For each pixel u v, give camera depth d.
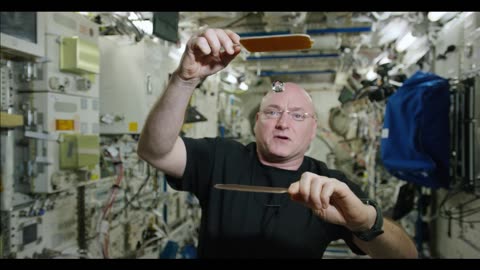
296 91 1.50
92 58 2.34
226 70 5.22
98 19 2.91
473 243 2.43
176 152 1.35
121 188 3.01
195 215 4.53
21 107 2.08
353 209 0.90
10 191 1.92
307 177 0.86
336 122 6.56
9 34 1.80
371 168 4.49
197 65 1.05
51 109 2.09
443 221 3.00
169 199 3.81
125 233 3.04
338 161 6.36
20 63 2.08
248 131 6.59
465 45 2.56
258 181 1.43
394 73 4.18
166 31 2.82
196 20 3.36
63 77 2.19
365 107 5.02
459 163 2.48
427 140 2.46
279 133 1.40
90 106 2.46
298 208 1.38
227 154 1.50
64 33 2.19
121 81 3.06
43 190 2.07
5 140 1.90
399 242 1.21
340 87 6.68
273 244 1.32
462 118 2.44
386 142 2.74
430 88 2.47
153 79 3.23
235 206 1.38
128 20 2.89
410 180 2.70
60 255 2.24
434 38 3.22
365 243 1.26
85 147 2.29
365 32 3.66
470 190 2.39
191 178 1.45
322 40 3.94
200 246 1.43
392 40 3.97
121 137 3.16
